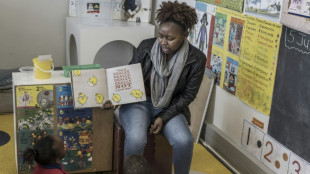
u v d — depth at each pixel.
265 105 2.14
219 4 2.52
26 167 2.11
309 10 1.76
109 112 2.14
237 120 2.44
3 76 3.08
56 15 3.41
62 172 1.74
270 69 2.08
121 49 3.53
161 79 2.04
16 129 2.04
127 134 1.96
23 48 3.41
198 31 2.84
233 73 2.42
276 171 2.10
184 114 2.15
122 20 3.30
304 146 1.88
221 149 2.56
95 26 3.01
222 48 2.53
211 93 2.69
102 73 2.07
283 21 1.93
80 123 2.12
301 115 1.89
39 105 2.03
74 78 2.02
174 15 1.89
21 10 3.30
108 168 2.27
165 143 2.12
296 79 1.90
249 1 2.21
